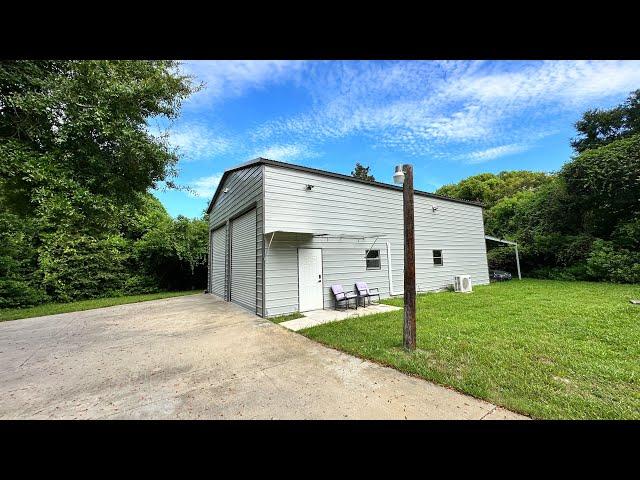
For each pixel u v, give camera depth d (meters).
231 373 3.79
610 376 3.29
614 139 17.27
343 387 3.27
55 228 11.65
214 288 13.68
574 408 2.66
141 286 14.36
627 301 7.71
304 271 8.04
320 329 5.84
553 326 5.48
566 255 14.41
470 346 4.43
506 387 3.10
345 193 9.12
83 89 5.33
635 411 2.59
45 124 5.02
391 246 10.30
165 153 7.79
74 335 6.07
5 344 5.44
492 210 20.05
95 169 5.88
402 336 5.13
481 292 10.77
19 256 10.87
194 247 15.69
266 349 4.76
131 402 3.06
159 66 7.30
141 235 15.39
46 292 11.29
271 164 7.63
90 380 3.67
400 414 2.69
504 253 17.05
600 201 13.87
